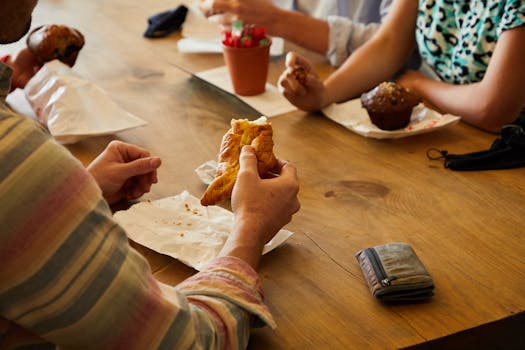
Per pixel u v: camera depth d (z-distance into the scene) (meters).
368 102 1.02
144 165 0.85
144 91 1.23
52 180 0.51
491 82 1.02
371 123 1.05
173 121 1.10
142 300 0.55
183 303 0.58
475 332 0.65
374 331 0.65
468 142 1.00
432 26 1.21
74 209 0.52
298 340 0.64
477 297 0.68
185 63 1.35
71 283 0.51
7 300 0.51
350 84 1.18
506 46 1.02
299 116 1.11
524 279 0.71
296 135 1.04
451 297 0.69
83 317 0.52
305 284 0.71
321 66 1.33
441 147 0.99
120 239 0.55
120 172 0.84
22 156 0.50
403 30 1.27
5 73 0.55
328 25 1.35
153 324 0.55
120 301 0.53
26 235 0.50
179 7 1.53
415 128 1.02
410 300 0.68
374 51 1.24
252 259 0.67
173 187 0.90
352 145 1.00
